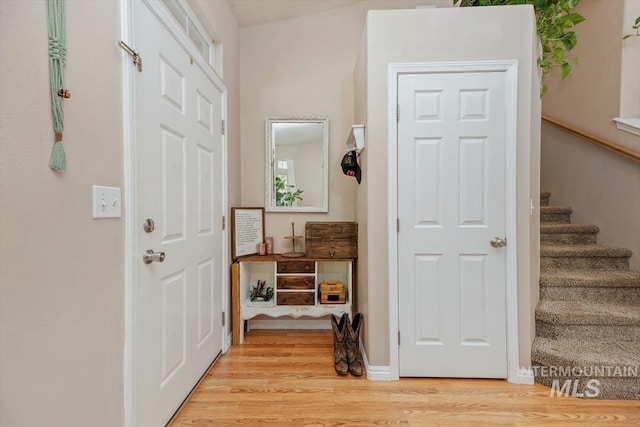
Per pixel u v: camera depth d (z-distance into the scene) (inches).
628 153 84.6
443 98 71.0
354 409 61.4
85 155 37.7
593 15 99.8
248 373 74.9
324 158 105.4
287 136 106.4
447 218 71.7
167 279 56.9
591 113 101.0
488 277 71.2
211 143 77.8
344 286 103.1
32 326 31.0
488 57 69.8
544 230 99.7
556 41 76.2
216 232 81.3
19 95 29.4
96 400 39.6
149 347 50.9
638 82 90.1
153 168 52.2
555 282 80.5
